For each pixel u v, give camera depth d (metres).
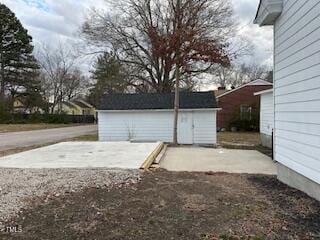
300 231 3.68
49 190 5.38
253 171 7.98
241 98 29.33
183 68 18.75
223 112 29.47
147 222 3.97
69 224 3.92
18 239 3.52
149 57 27.02
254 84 29.27
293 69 5.85
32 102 47.28
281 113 6.61
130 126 19.05
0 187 5.61
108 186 5.68
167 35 18.50
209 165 9.05
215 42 18.88
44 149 11.79
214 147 15.30
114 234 3.62
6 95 44.50
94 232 3.68
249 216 4.18
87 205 4.60
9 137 21.28
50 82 52.00
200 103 18.56
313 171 5.04
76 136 22.31
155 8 26.62
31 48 46.41
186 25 20.94
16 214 4.25
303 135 5.40
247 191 5.56
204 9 23.94
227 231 3.69
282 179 6.50
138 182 6.05
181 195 5.17
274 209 4.49
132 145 13.11
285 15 6.26
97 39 28.05
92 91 47.78
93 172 6.93
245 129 28.70
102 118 19.20
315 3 4.85
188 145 16.88
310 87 5.08
